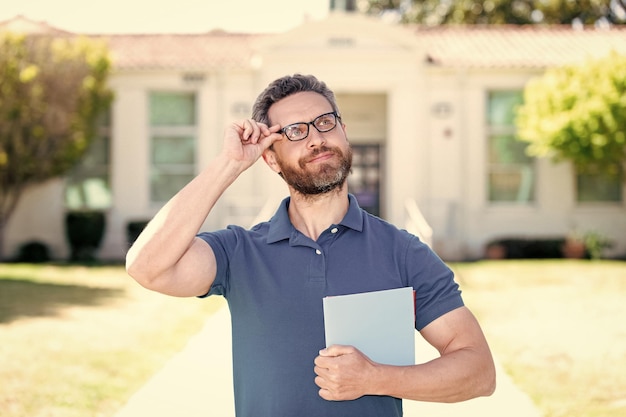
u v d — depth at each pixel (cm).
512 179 1424
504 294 908
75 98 1264
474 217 1405
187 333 675
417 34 1596
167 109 1428
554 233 1415
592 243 1338
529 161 1422
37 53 1238
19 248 1387
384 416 191
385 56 1351
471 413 416
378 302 188
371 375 174
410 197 1368
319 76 1359
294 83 209
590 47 1502
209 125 1408
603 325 697
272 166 215
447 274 199
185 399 436
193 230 182
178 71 1394
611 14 2591
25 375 512
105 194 1423
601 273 1102
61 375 516
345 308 186
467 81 1401
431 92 1398
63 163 1320
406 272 197
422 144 1398
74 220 1355
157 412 412
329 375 174
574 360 566
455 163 1401
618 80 1218
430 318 194
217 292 200
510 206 1413
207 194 186
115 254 1404
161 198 1432
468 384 182
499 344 625
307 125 200
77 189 1423
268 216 1164
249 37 1583
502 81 1404
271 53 1348
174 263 183
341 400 177
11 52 1216
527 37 1584
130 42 1519
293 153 199
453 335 192
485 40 1557
